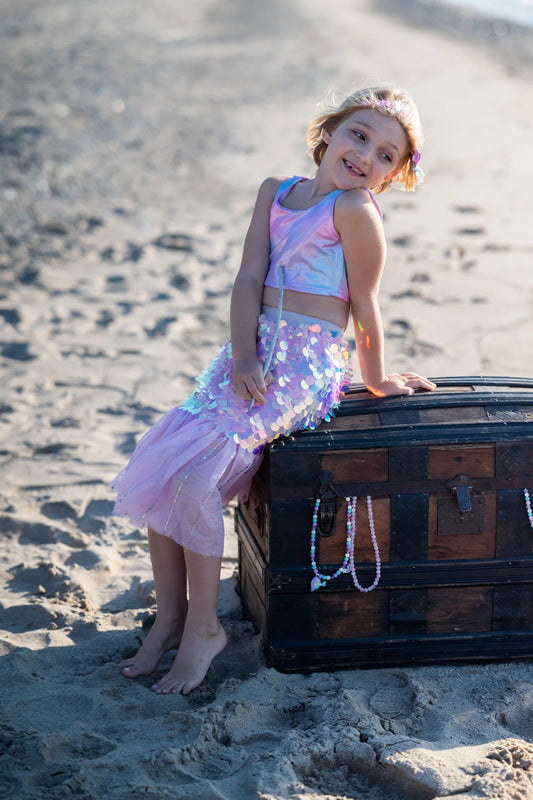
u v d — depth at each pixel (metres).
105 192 10.33
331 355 2.74
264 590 2.75
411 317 6.18
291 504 2.65
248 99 16.53
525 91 16.92
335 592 2.71
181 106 15.91
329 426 2.72
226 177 10.91
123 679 2.75
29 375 5.40
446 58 21.58
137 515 2.73
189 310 6.61
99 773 2.28
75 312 6.54
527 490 2.71
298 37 25.84
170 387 5.23
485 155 11.60
